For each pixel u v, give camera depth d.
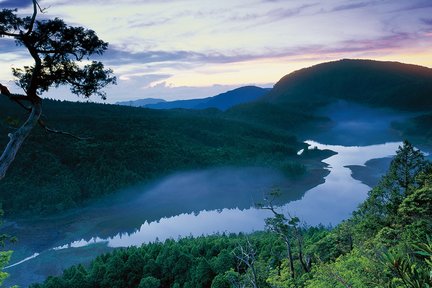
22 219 174.00
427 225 31.17
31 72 15.09
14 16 14.27
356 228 48.88
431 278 5.33
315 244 55.75
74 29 14.84
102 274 79.19
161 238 151.50
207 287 71.38
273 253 69.94
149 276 75.00
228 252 75.75
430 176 44.59
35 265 121.31
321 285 21.50
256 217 172.00
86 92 15.87
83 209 192.88
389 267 5.99
